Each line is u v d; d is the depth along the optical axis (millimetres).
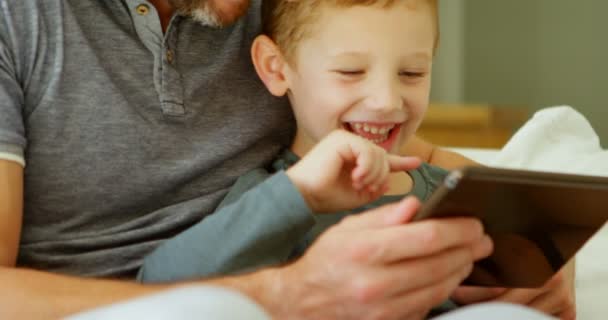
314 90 1089
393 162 959
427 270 812
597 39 2768
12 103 1003
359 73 1056
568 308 1045
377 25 1038
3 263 975
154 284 909
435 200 765
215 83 1124
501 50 2896
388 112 1044
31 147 1033
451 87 2951
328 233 843
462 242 807
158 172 1073
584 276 1298
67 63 1039
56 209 1053
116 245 1070
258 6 1208
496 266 909
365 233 803
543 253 894
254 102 1151
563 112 1575
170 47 1092
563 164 1502
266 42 1143
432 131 2621
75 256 1050
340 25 1049
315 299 835
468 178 718
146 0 1084
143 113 1069
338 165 941
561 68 2836
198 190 1111
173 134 1083
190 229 1000
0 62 1010
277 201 946
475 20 2898
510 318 719
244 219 963
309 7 1080
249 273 881
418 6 1054
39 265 1050
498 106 2840
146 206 1095
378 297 805
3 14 1030
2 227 977
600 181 781
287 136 1199
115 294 886
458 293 1018
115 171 1057
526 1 2832
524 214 817
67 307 874
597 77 2793
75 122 1038
